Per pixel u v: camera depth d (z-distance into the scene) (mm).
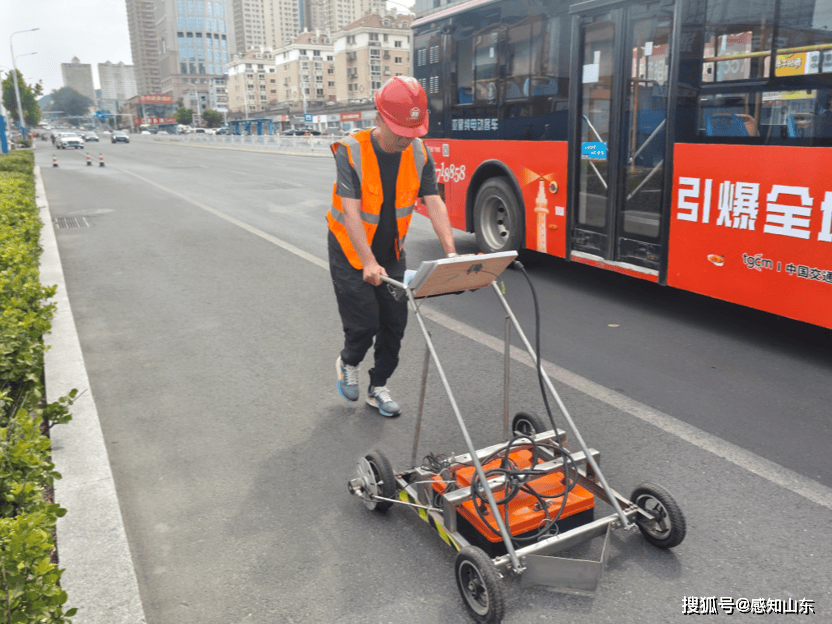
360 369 5113
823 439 3873
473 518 2732
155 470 3678
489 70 8062
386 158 3408
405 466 3660
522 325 6090
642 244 6305
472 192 8773
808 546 2910
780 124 4902
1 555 2154
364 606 2617
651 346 5496
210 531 3115
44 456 3137
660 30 5855
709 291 5648
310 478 3570
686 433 3975
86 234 11164
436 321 6238
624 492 3340
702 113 5508
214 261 8945
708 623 2484
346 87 142500
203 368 5176
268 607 2621
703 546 2920
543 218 7527
